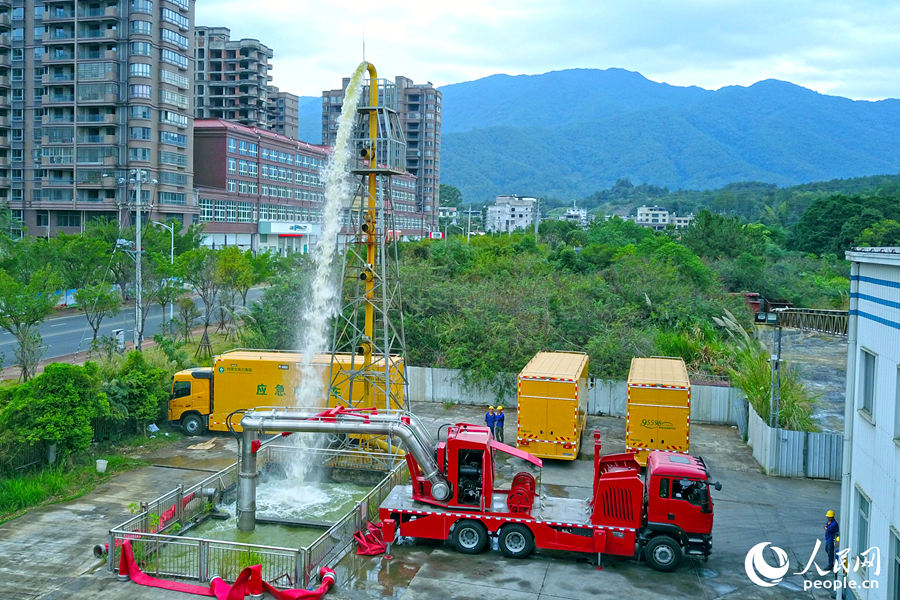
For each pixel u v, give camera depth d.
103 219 79.44
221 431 27.28
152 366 27.69
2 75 92.00
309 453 22.78
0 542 16.97
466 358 33.31
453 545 17.47
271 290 40.66
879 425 13.74
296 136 167.62
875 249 14.58
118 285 56.94
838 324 42.34
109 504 19.66
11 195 93.38
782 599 15.20
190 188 91.44
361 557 16.81
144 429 26.16
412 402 33.41
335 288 39.06
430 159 180.38
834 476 23.42
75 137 86.25
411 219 153.62
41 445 21.61
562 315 36.84
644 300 43.91
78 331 48.75
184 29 89.75
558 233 88.12
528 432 24.50
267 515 19.31
